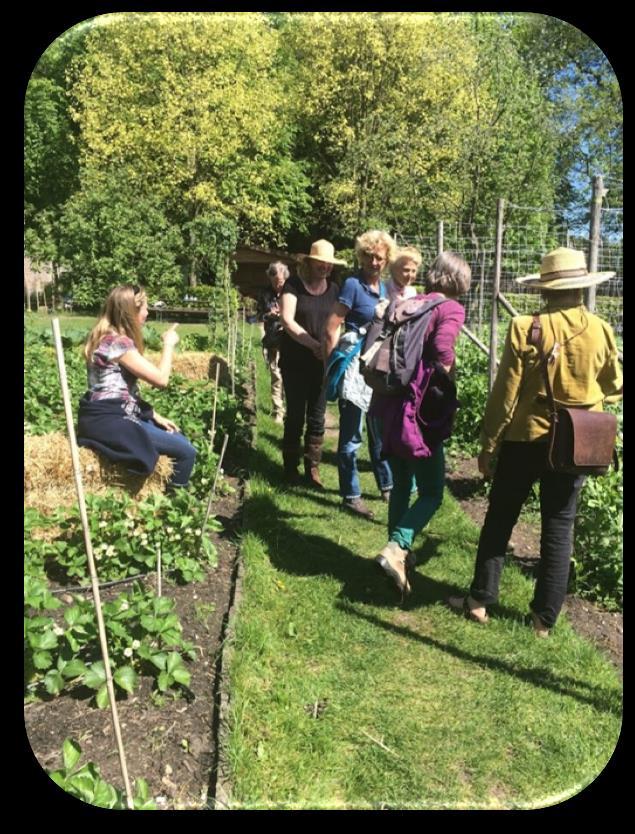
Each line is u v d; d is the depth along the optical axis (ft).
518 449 11.73
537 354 11.29
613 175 51.70
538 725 9.80
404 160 57.88
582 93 52.90
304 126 85.81
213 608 12.00
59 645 9.67
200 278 72.02
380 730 9.57
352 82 63.52
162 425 15.69
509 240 44.04
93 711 9.22
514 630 12.00
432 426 12.08
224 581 13.06
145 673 9.96
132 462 14.20
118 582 12.34
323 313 17.92
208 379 28.58
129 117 65.41
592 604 13.37
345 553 14.92
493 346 21.21
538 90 51.37
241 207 80.89
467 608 12.41
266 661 10.76
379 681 10.62
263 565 13.66
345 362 16.20
